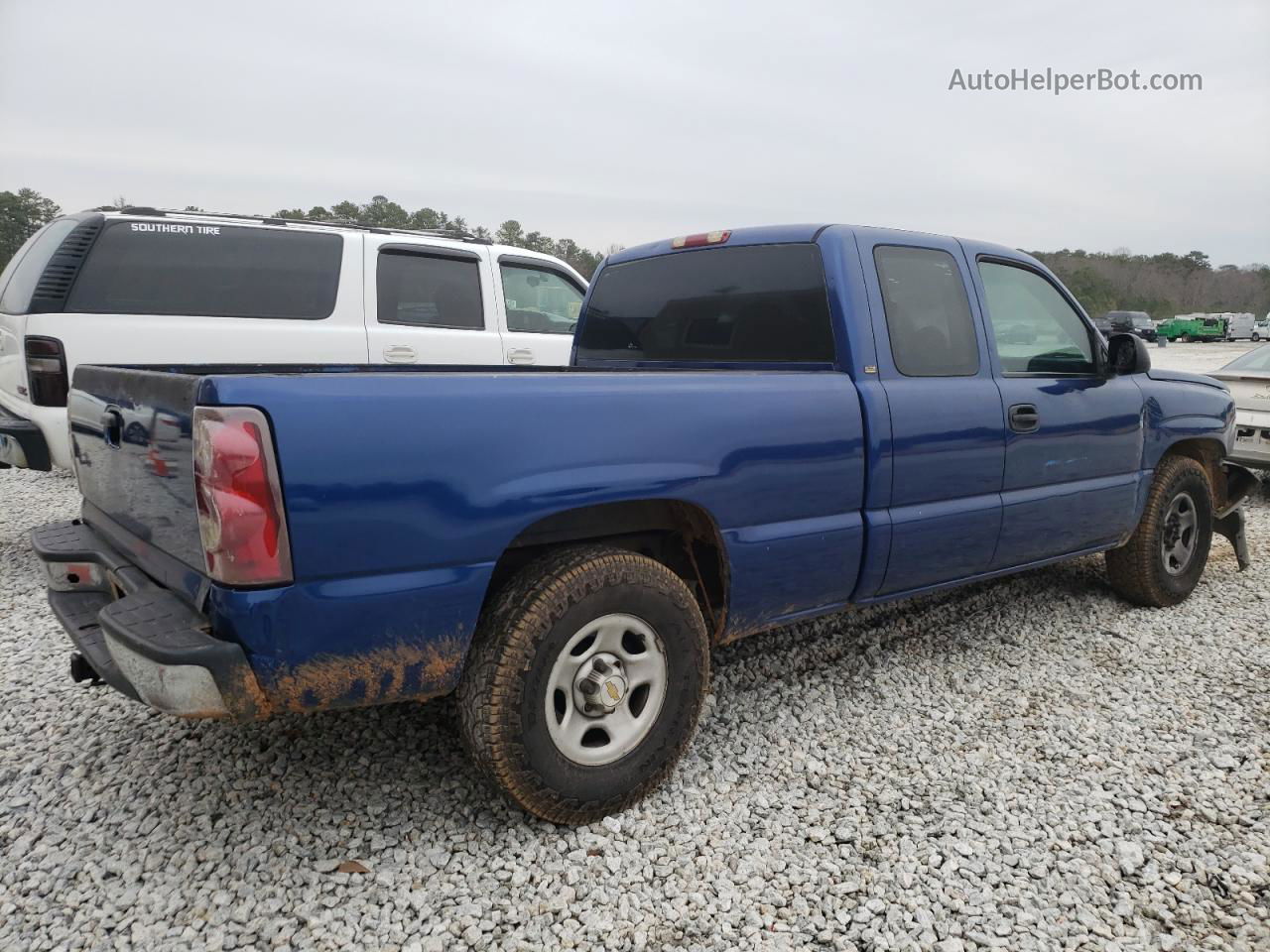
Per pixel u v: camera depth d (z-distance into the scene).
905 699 3.62
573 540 2.88
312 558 2.14
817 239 3.40
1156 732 3.35
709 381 2.87
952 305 3.67
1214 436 4.98
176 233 5.72
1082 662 4.04
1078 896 2.40
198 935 2.18
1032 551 4.00
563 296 7.80
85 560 2.80
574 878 2.43
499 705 2.42
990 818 2.76
